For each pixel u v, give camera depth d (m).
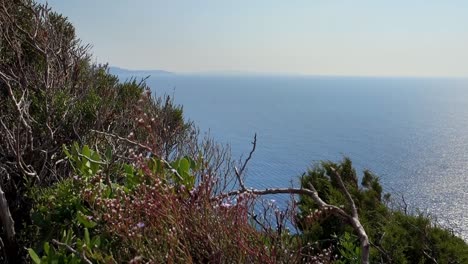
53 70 7.58
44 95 6.76
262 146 178.75
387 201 4.47
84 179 3.02
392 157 182.62
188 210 2.27
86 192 2.65
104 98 7.18
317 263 2.28
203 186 2.37
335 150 192.38
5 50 7.44
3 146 5.85
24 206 5.11
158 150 2.98
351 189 4.32
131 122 6.30
